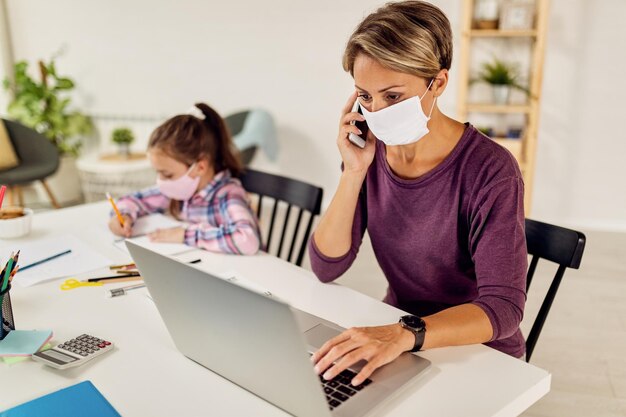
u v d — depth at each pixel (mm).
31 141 3910
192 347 961
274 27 4039
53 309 1183
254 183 1947
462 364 970
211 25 4172
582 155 3701
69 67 4629
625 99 3557
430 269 1235
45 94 4230
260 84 4184
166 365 970
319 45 3990
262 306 750
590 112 3623
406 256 1247
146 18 4309
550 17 3520
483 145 1104
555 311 2586
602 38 3494
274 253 3340
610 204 3744
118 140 4188
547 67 3604
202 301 850
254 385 874
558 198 3801
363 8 3840
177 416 836
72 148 4484
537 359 2221
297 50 4039
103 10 4395
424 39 973
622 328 2445
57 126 4324
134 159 4129
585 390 2031
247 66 4176
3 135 3820
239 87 4238
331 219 1254
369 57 997
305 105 4129
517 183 1066
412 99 1013
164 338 1062
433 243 1191
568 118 3658
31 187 4422
